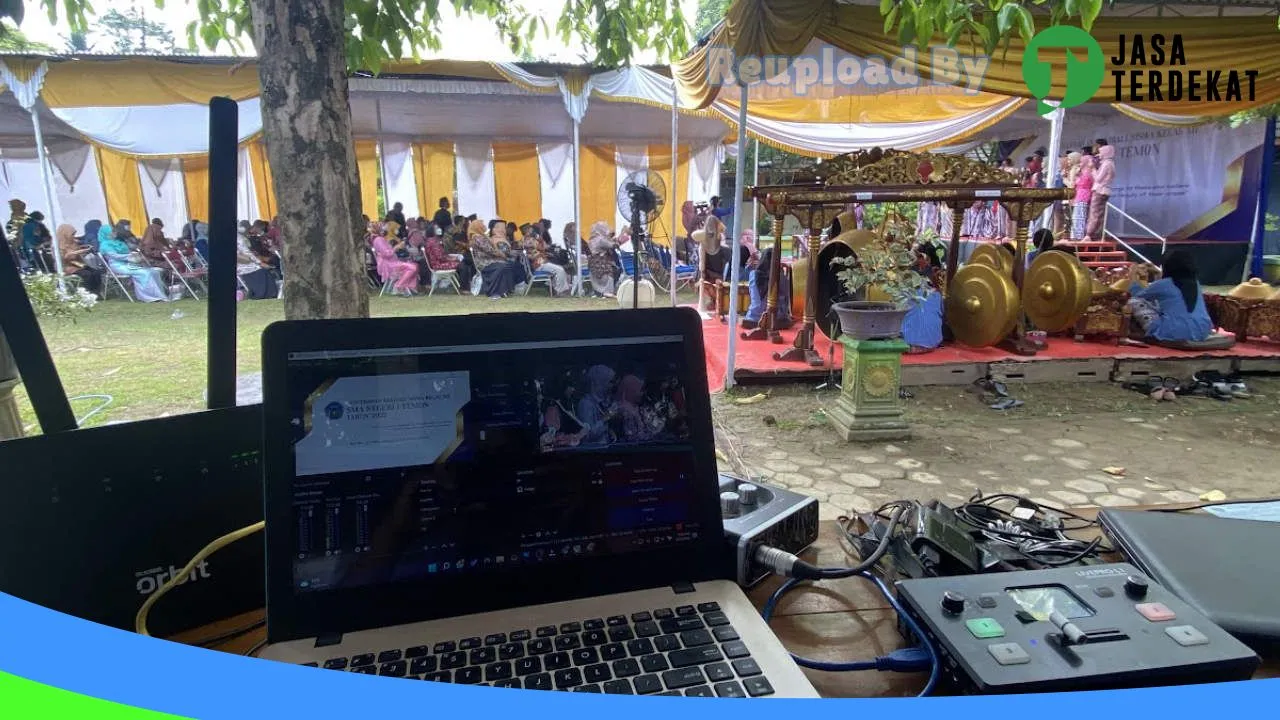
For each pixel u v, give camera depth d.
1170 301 6.40
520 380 0.94
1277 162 13.35
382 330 0.89
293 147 1.47
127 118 10.31
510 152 13.56
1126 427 4.85
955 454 4.29
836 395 5.57
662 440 0.99
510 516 0.91
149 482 0.87
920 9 1.91
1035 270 6.74
